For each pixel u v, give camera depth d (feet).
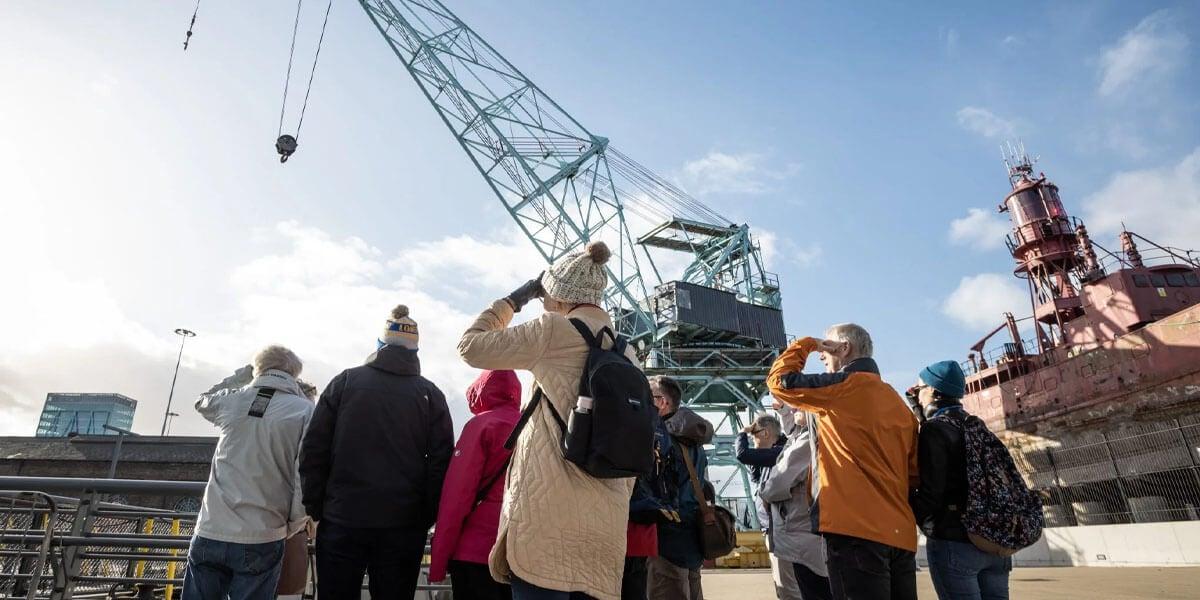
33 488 15.65
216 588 11.64
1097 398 98.68
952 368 12.21
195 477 105.09
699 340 132.57
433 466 11.62
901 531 10.11
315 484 10.93
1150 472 77.92
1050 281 135.44
